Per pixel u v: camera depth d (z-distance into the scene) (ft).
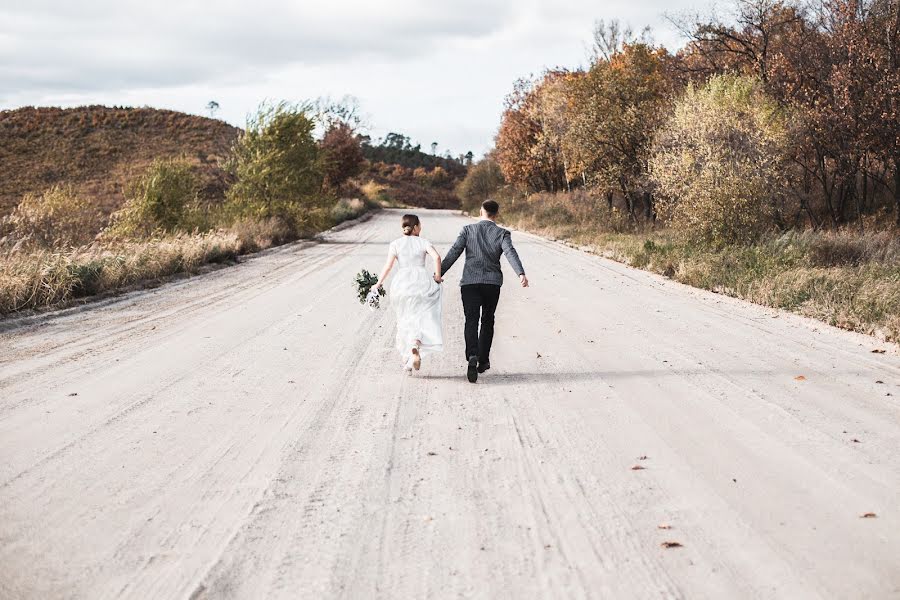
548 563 11.23
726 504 13.38
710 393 21.09
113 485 14.53
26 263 41.22
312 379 23.29
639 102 84.28
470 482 14.62
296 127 91.66
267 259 65.36
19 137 227.81
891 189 62.23
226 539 12.12
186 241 61.16
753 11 77.00
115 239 61.21
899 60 56.24
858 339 28.53
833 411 19.20
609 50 124.36
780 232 57.41
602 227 89.66
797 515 12.85
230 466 15.58
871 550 11.49
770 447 16.48
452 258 23.53
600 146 86.43
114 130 242.17
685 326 31.89
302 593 10.34
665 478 14.69
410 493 14.08
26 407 20.11
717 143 58.39
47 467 15.53
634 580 10.67
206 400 20.81
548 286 46.06
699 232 56.90
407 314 23.49
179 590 10.45
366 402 20.59
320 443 17.07
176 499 13.83
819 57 63.82
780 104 64.49
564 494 13.96
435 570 11.03
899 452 16.07
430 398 20.99
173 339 29.96
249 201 89.66
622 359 25.72
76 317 35.60
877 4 58.08
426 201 324.80
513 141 152.76
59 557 11.51
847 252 45.70
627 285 46.06
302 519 12.92
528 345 28.40
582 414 19.21
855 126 57.72
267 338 30.14
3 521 12.87
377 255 68.44
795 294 36.37
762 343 28.07
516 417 19.04
